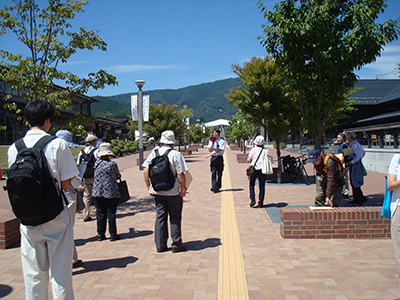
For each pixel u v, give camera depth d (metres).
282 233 5.21
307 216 5.09
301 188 10.02
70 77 7.45
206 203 8.09
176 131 23.17
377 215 5.03
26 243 2.63
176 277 3.83
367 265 4.06
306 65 7.64
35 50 7.26
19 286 3.65
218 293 3.42
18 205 2.39
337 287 3.51
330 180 5.25
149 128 22.53
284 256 4.40
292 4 7.34
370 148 14.69
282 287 3.52
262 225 5.96
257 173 7.36
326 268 3.99
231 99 11.87
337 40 7.19
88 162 6.32
